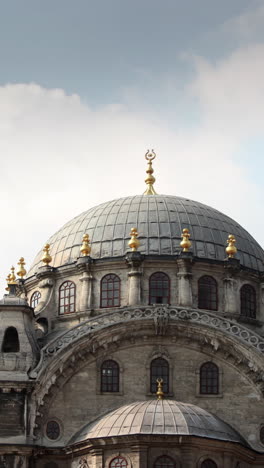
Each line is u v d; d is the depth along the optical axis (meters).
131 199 87.00
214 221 85.06
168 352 73.50
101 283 78.81
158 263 78.19
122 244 81.38
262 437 71.38
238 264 79.75
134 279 77.69
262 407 71.94
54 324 79.69
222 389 72.62
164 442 64.31
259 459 70.12
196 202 88.38
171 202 86.00
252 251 85.00
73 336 72.12
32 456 68.88
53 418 71.12
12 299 73.88
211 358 73.38
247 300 80.56
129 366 73.06
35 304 82.88
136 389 72.62
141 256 78.06
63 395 71.75
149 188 91.88
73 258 82.44
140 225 82.56
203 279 78.88
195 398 72.50
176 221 83.12
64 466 69.81
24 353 71.31
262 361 71.88
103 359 73.00
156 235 81.56
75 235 84.38
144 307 73.00
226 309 78.31
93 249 81.69
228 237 83.62
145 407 67.06
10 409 69.62
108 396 72.25
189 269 78.19
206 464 65.25
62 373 71.62
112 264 78.69
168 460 64.31
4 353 71.19
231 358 73.00
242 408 72.06
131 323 72.69
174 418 65.62
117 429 65.69
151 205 85.00
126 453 64.69
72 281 80.25
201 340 73.06
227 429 68.50
